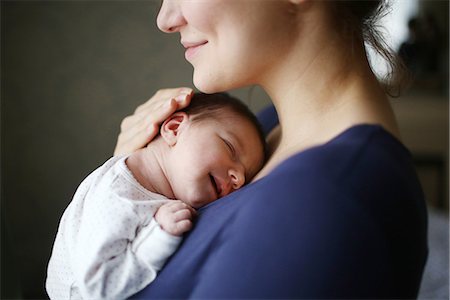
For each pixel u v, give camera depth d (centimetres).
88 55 271
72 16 267
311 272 61
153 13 269
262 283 62
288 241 62
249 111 103
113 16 269
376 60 94
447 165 361
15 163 275
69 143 275
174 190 95
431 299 182
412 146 364
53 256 91
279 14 77
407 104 365
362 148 66
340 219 61
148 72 272
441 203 364
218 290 64
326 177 63
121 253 78
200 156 92
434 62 380
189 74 273
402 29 374
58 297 89
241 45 78
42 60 269
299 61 79
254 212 65
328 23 78
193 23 80
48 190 278
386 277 63
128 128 104
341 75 77
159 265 75
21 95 271
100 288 77
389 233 64
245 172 96
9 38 266
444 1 375
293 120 81
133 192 85
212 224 71
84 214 84
